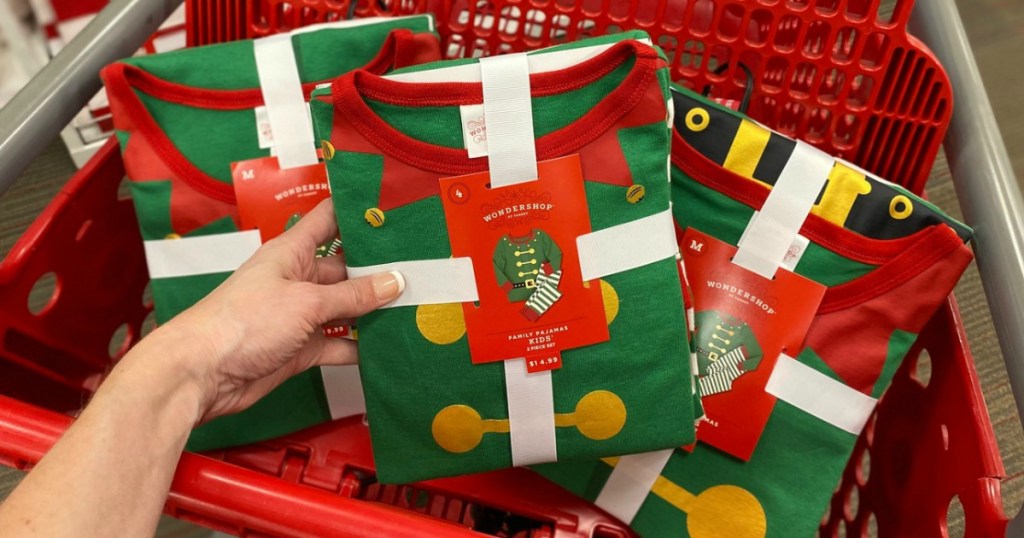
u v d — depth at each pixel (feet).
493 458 2.51
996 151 2.49
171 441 1.85
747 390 2.68
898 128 2.82
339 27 2.84
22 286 2.81
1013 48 5.56
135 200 2.90
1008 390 4.26
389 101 2.27
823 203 2.56
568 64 2.28
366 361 2.45
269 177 2.84
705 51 2.81
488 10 3.18
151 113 2.85
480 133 2.28
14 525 1.52
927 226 2.50
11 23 4.37
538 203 2.31
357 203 2.34
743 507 2.72
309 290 2.18
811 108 2.84
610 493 2.83
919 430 2.80
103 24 2.76
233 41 3.02
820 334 2.63
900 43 2.58
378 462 2.55
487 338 2.38
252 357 2.10
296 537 1.95
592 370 2.40
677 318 2.38
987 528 2.22
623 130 2.29
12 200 5.12
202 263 2.90
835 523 3.38
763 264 2.63
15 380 2.88
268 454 3.12
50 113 2.63
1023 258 2.23
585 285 2.35
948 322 2.68
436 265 2.35
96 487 1.62
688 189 2.68
